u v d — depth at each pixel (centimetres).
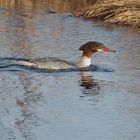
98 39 2344
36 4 3127
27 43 2189
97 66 1917
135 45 2262
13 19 2666
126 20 2703
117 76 1817
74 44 2216
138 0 2836
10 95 1577
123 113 1465
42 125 1357
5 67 1836
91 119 1412
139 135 1321
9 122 1370
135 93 1639
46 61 1856
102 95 1609
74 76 1794
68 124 1370
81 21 2720
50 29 2481
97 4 2886
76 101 1548
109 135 1313
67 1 3238
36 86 1667
